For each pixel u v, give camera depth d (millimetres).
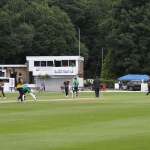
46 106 58281
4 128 32969
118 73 176500
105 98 81312
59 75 169750
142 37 171750
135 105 59625
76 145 24531
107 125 34500
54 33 193250
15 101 71438
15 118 41219
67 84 97000
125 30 175375
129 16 175375
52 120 39000
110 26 183375
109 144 24797
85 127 33281
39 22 193750
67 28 197250
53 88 170250
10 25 189250
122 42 171500
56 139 26891
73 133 29688
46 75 170125
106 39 181750
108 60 177000
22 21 193250
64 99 77875
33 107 56500
